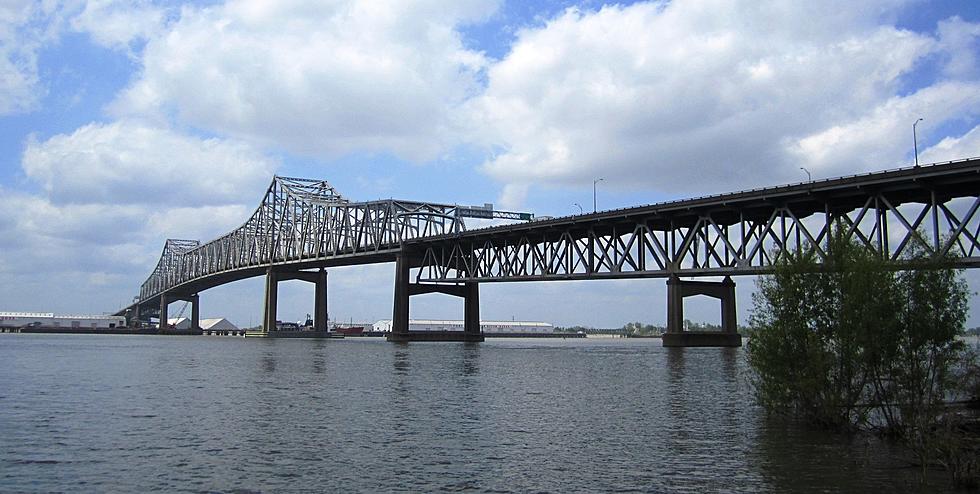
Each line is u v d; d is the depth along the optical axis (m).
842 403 31.34
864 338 29.44
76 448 28.23
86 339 198.75
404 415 37.19
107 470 24.64
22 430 32.28
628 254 113.94
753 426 33.38
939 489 22.33
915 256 29.70
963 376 28.72
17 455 26.95
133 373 64.38
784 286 32.41
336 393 47.56
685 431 32.16
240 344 157.12
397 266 169.75
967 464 23.16
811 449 27.95
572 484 22.95
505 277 141.62
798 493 21.86
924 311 28.62
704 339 112.81
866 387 32.88
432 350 124.25
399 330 167.25
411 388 51.19
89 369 69.25
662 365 76.06
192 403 41.91
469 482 23.22
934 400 28.73
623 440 30.06
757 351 33.41
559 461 26.14
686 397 45.38
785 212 88.75
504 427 33.41
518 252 141.50
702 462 25.89
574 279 125.88
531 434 31.55
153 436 30.83
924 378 28.77
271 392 48.03
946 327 28.41
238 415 36.94
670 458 26.56
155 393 47.25
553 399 44.44
